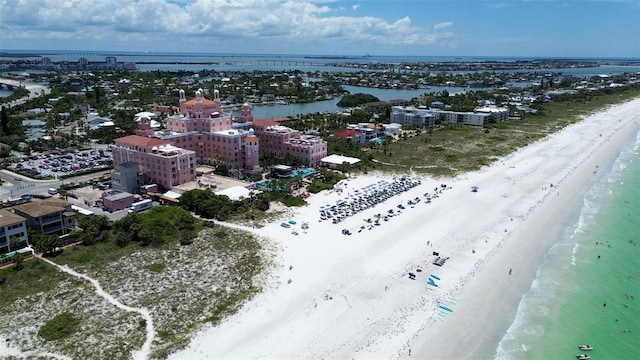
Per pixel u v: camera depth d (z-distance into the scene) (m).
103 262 115.00
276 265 114.44
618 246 128.38
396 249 124.50
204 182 175.62
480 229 139.00
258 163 199.50
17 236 119.69
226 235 131.50
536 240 131.88
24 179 185.88
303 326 91.12
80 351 82.69
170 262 115.62
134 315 93.44
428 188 179.62
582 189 177.88
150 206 156.62
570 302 101.12
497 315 96.00
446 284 107.12
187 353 82.94
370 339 87.62
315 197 166.50
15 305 96.31
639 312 98.25
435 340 87.75
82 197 163.12
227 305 97.44
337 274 110.81
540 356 84.12
